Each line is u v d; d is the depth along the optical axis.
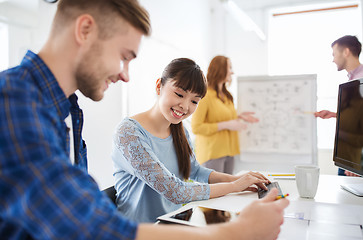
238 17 2.98
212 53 4.07
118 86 2.08
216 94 2.13
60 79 0.50
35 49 1.52
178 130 1.17
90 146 1.93
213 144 2.08
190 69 1.02
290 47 3.65
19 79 0.42
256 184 1.04
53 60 0.50
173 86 1.02
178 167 1.18
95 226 0.37
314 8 3.56
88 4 0.47
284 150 1.91
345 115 1.09
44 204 0.36
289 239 0.61
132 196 1.07
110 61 0.50
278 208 0.49
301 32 3.60
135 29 0.51
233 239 0.43
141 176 0.96
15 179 0.35
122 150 1.00
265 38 3.75
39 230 0.36
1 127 0.36
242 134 1.99
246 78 2.02
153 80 2.54
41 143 0.37
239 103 2.02
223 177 1.17
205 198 0.93
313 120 1.87
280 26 3.70
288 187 1.11
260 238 0.46
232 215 0.72
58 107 0.51
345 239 0.60
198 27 3.64
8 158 0.35
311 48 3.55
